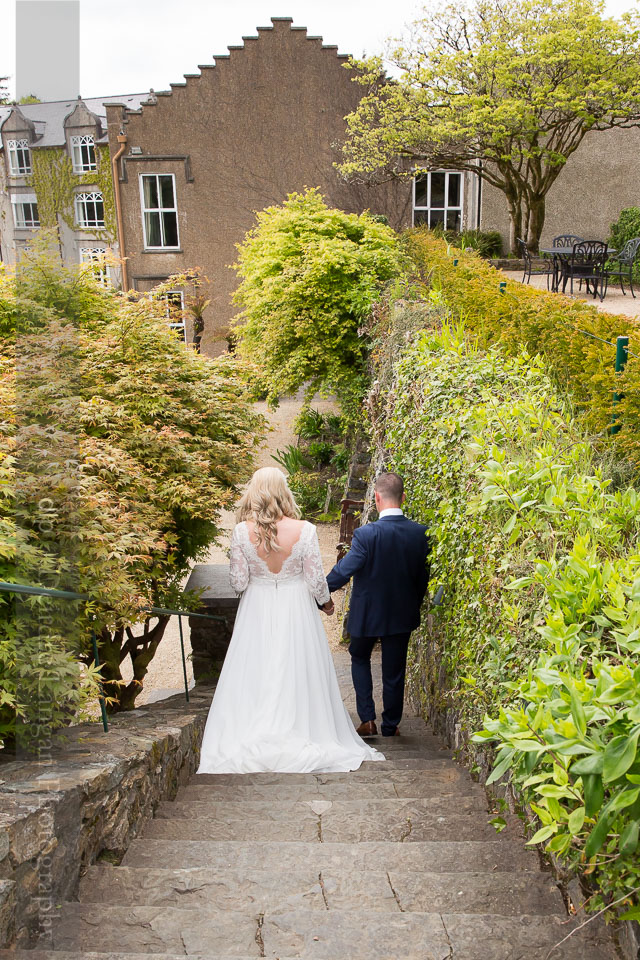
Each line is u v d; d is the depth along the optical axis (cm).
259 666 430
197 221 2089
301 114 2012
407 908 237
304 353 1291
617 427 404
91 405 546
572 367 477
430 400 498
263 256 1389
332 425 1619
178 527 632
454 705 438
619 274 1228
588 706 156
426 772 390
